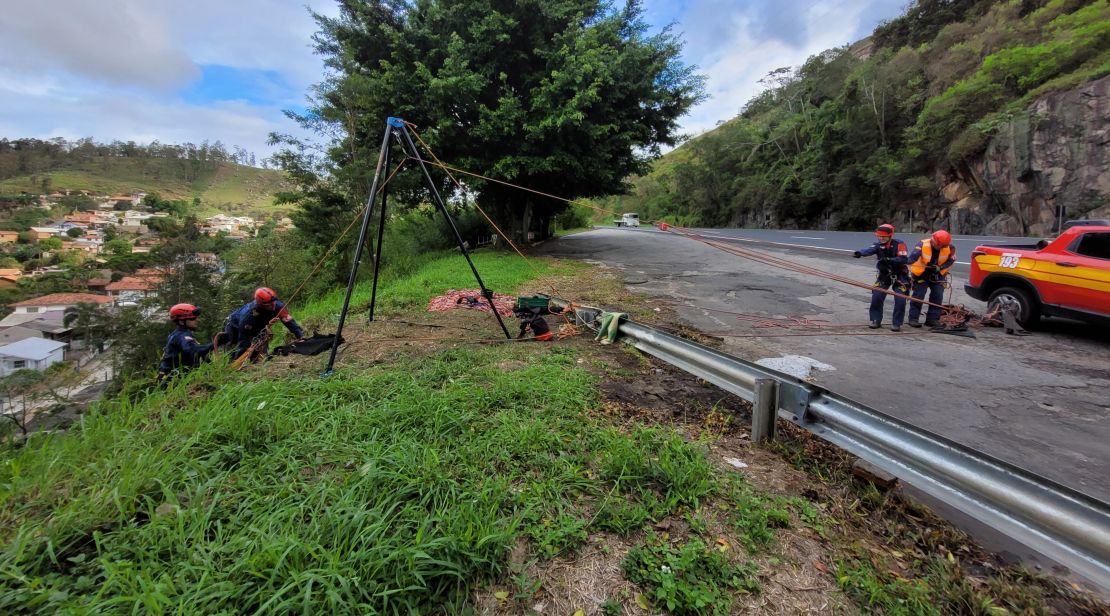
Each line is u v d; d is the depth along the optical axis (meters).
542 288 10.31
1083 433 3.69
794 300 8.88
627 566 2.04
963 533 2.52
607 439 3.08
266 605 1.60
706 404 3.99
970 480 2.20
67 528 2.04
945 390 4.57
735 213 53.75
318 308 10.04
